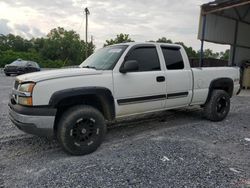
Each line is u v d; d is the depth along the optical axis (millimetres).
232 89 6375
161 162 3637
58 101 3654
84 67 4676
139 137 4812
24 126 3590
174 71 5109
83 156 3885
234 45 16094
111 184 3021
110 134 5020
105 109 4246
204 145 4359
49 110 3611
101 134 4086
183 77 5227
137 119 6191
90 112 3930
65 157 3846
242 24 16547
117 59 4391
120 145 4363
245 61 16484
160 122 5949
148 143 4449
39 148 4230
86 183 3045
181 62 5328
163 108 5047
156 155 3893
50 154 3975
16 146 4309
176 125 5703
